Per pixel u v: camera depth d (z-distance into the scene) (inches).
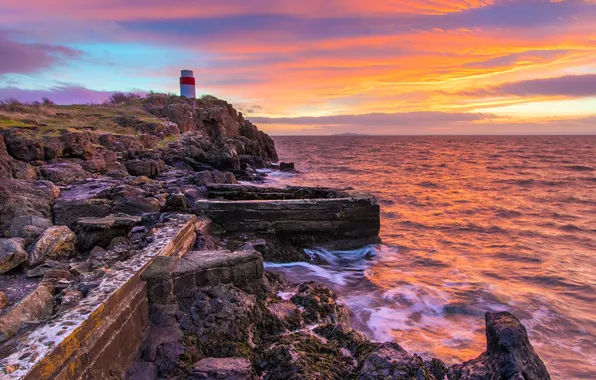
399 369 192.9
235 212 457.4
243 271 282.2
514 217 773.3
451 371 209.6
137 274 220.2
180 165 893.2
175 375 192.9
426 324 317.1
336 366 205.8
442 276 428.8
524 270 453.7
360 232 495.5
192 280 253.8
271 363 207.6
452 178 1441.9
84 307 169.9
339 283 402.3
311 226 476.7
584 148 4062.5
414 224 702.5
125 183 539.5
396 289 385.7
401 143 6235.2
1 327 160.2
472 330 307.4
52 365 136.3
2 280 242.1
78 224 324.2
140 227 348.2
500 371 193.8
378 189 1144.8
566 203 933.2
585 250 544.4
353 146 4968.0
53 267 256.8
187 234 346.6
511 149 3937.0
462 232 647.1
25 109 951.0
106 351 169.9
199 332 225.8
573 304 359.9
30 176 474.0
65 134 605.3
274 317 255.3
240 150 1419.8
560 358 272.5
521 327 211.9
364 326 311.1
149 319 225.9
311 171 1662.2
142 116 1203.9
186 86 1593.3
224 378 187.8
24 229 297.1
